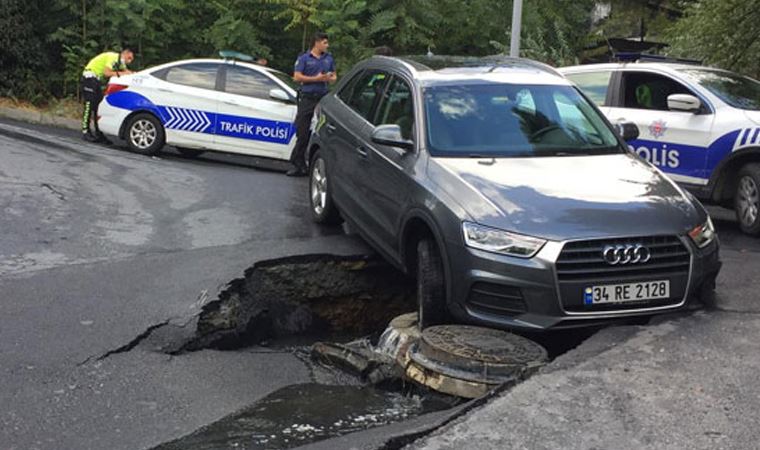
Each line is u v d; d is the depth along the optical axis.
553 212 5.52
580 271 5.36
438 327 5.62
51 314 5.99
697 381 4.83
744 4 13.98
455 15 18.44
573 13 20.42
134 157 13.24
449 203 5.77
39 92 17.94
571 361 5.09
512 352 5.23
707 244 5.82
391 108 7.33
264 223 8.91
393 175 6.62
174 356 5.77
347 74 8.84
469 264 5.52
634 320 5.73
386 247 6.78
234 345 6.49
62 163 11.93
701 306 6.04
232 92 13.44
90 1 17.56
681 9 18.91
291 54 18.72
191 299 6.40
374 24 17.53
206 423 4.76
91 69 14.70
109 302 6.28
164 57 18.41
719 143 9.16
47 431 4.47
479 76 7.24
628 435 4.19
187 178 11.62
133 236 8.19
